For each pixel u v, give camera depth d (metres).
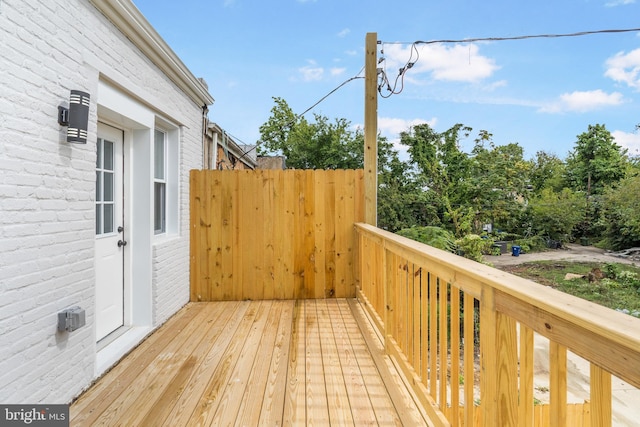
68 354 2.11
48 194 1.96
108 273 3.04
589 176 17.28
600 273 6.86
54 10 1.99
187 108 4.21
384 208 10.34
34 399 1.84
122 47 2.71
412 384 2.20
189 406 2.09
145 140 3.30
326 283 4.49
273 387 2.31
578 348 0.85
